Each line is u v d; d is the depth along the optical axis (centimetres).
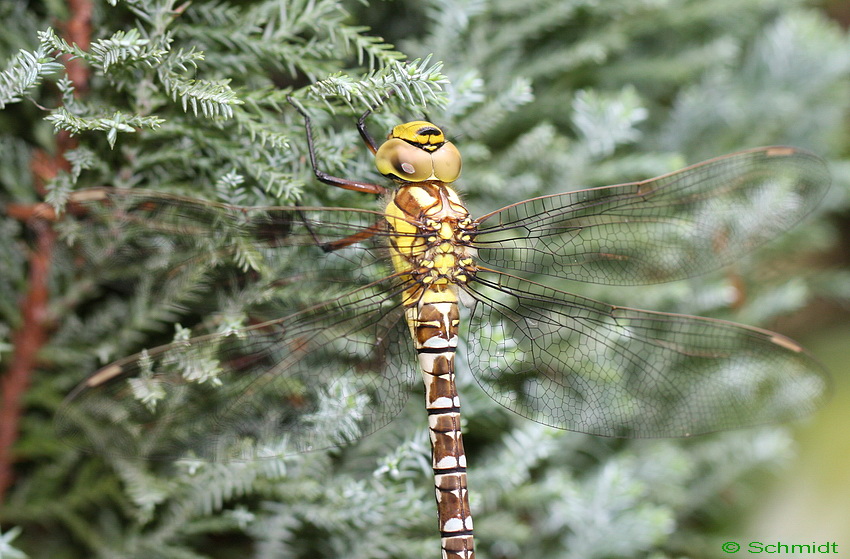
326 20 51
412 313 51
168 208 50
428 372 51
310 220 51
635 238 52
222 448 51
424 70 50
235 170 51
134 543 52
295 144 51
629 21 54
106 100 51
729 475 56
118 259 51
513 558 54
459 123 52
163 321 52
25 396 52
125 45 50
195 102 50
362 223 51
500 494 53
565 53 54
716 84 55
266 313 51
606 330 52
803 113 56
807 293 57
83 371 52
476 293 52
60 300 52
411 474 52
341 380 51
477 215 53
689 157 56
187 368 51
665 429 52
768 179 52
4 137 51
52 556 52
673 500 55
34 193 51
